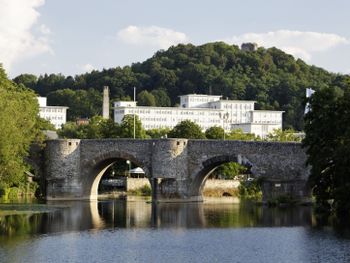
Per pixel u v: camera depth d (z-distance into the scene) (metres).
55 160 165.12
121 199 173.00
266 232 99.19
